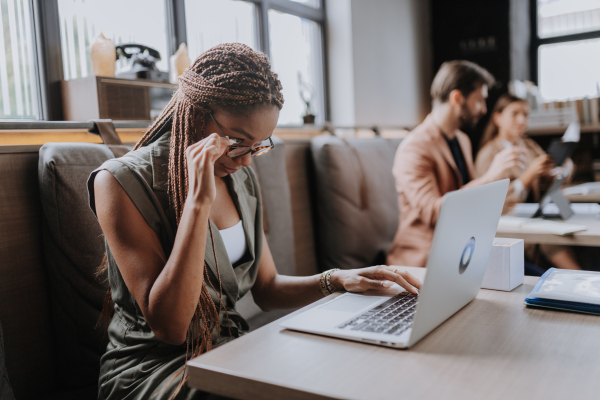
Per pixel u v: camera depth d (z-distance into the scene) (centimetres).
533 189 298
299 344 69
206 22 279
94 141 166
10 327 117
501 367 60
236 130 90
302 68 360
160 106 212
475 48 442
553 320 78
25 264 121
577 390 54
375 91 397
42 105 200
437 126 252
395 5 420
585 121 376
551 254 244
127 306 93
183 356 90
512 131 329
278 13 336
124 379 89
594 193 251
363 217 233
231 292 99
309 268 227
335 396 53
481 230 80
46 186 119
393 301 87
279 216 185
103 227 86
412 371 59
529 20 442
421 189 235
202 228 81
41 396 121
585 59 415
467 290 83
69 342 122
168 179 92
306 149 232
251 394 59
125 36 234
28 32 196
